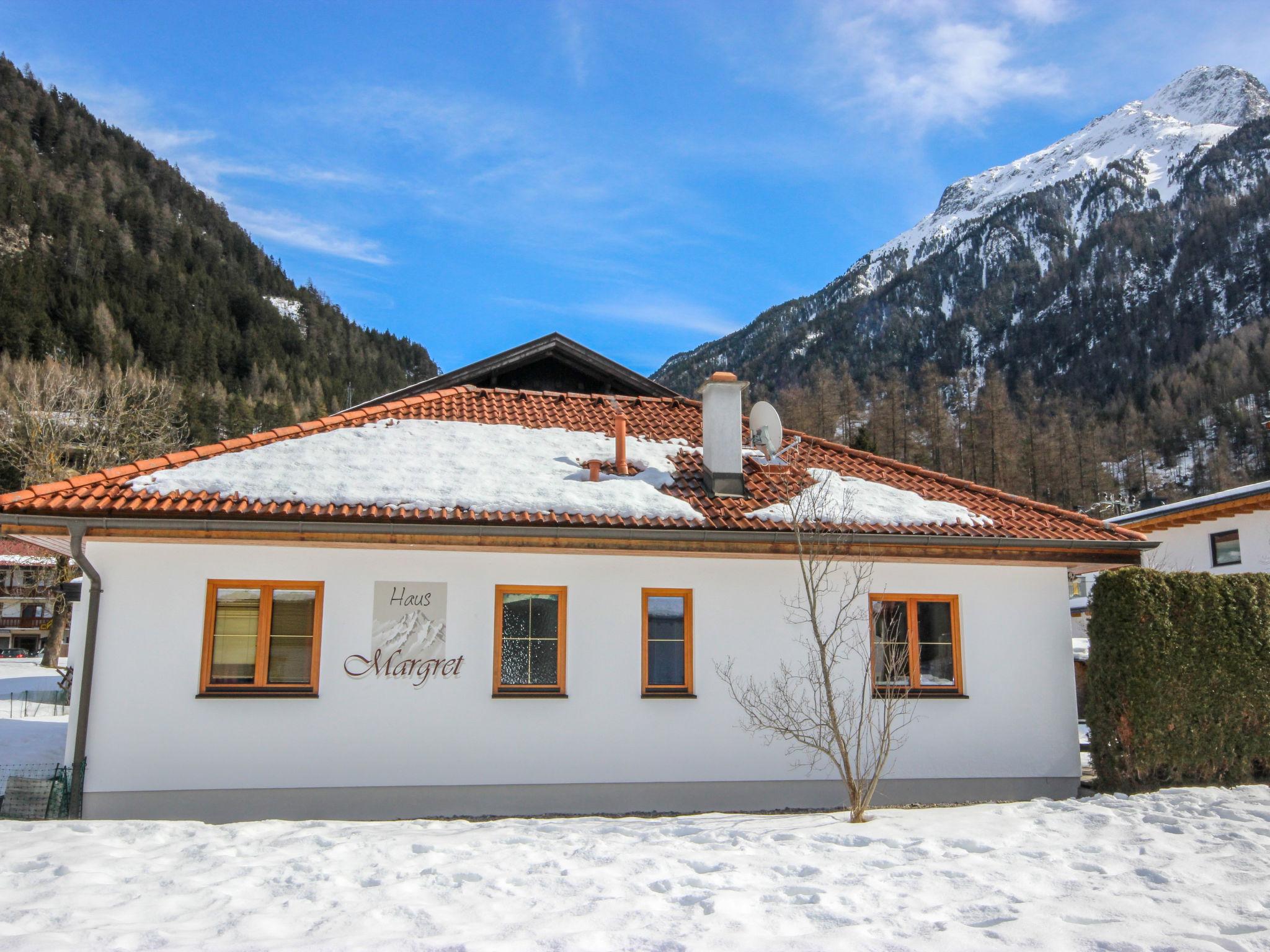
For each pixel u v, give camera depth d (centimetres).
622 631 1109
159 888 649
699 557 1133
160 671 996
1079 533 1212
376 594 1057
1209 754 1070
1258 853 724
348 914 592
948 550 1161
